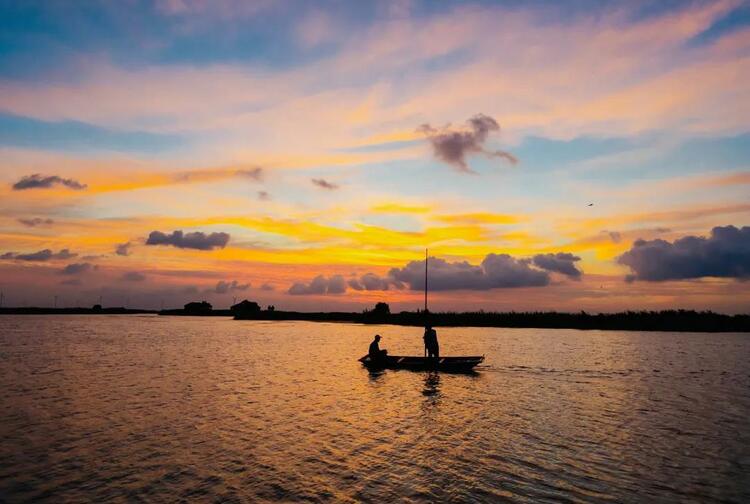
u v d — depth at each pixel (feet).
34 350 171.42
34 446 53.93
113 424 64.08
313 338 242.99
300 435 58.75
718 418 67.92
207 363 134.10
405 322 417.90
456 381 102.01
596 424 64.34
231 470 46.29
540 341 213.25
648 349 174.19
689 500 39.17
